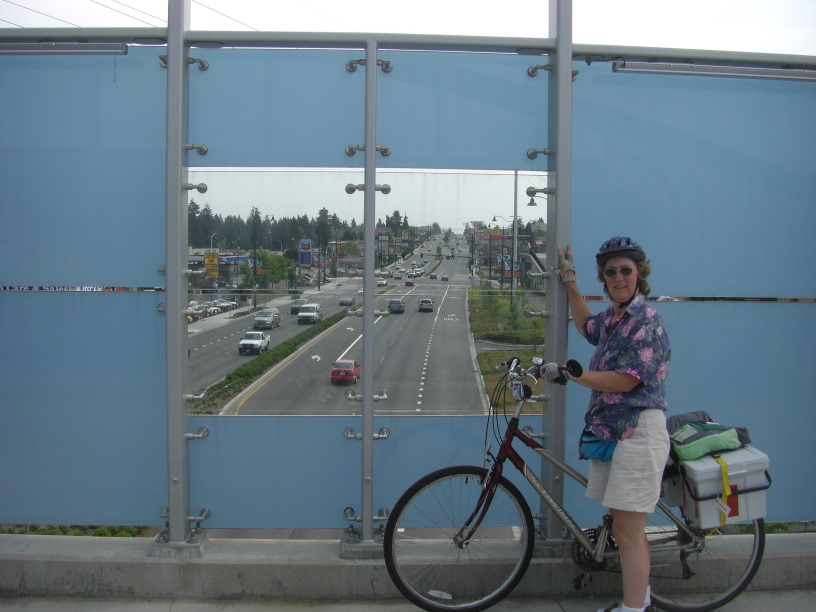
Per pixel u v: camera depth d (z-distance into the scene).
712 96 3.58
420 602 3.22
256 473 3.53
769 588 3.55
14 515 3.53
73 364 3.48
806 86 3.63
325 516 3.56
